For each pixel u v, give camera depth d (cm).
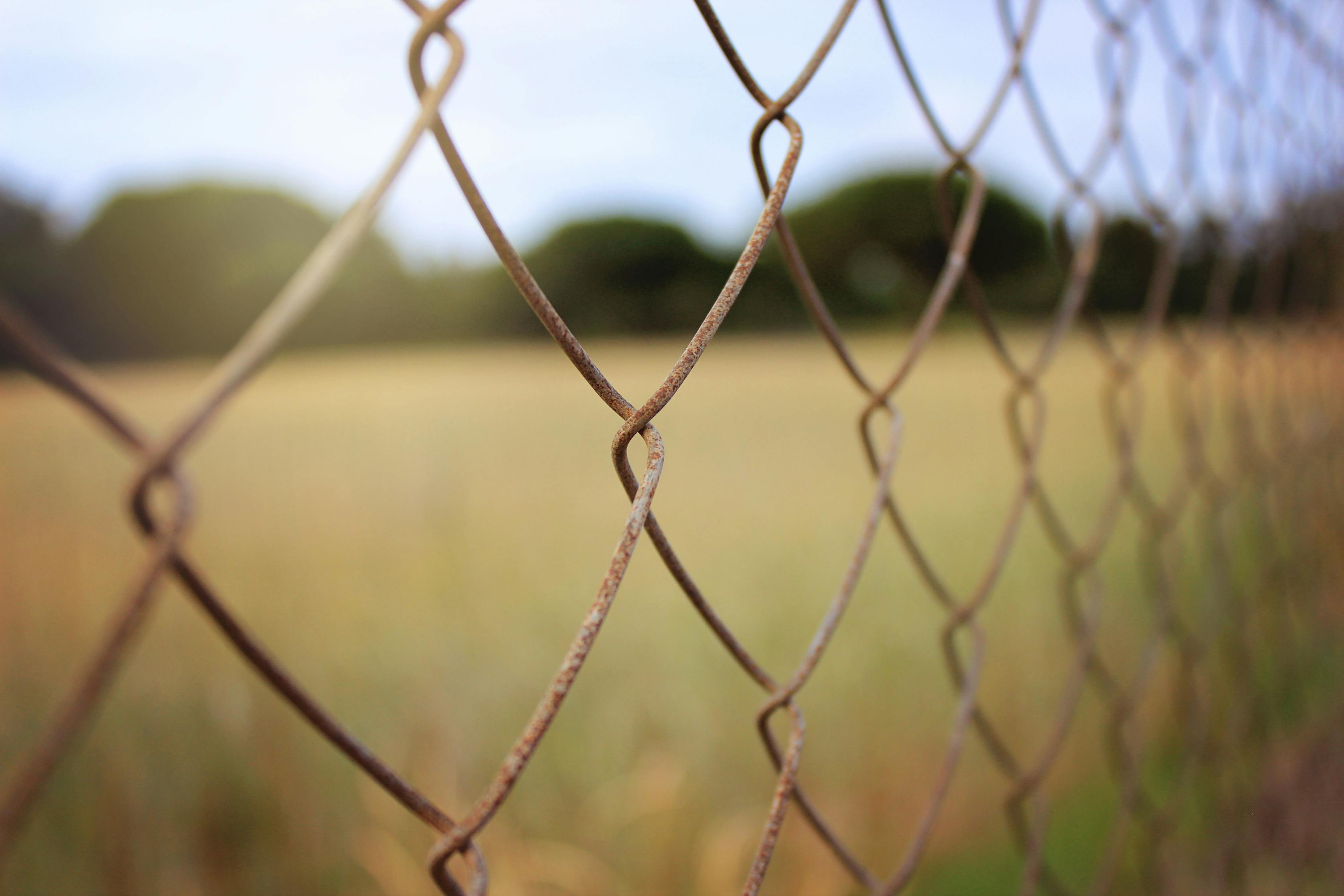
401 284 1587
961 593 290
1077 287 63
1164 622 85
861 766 202
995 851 194
